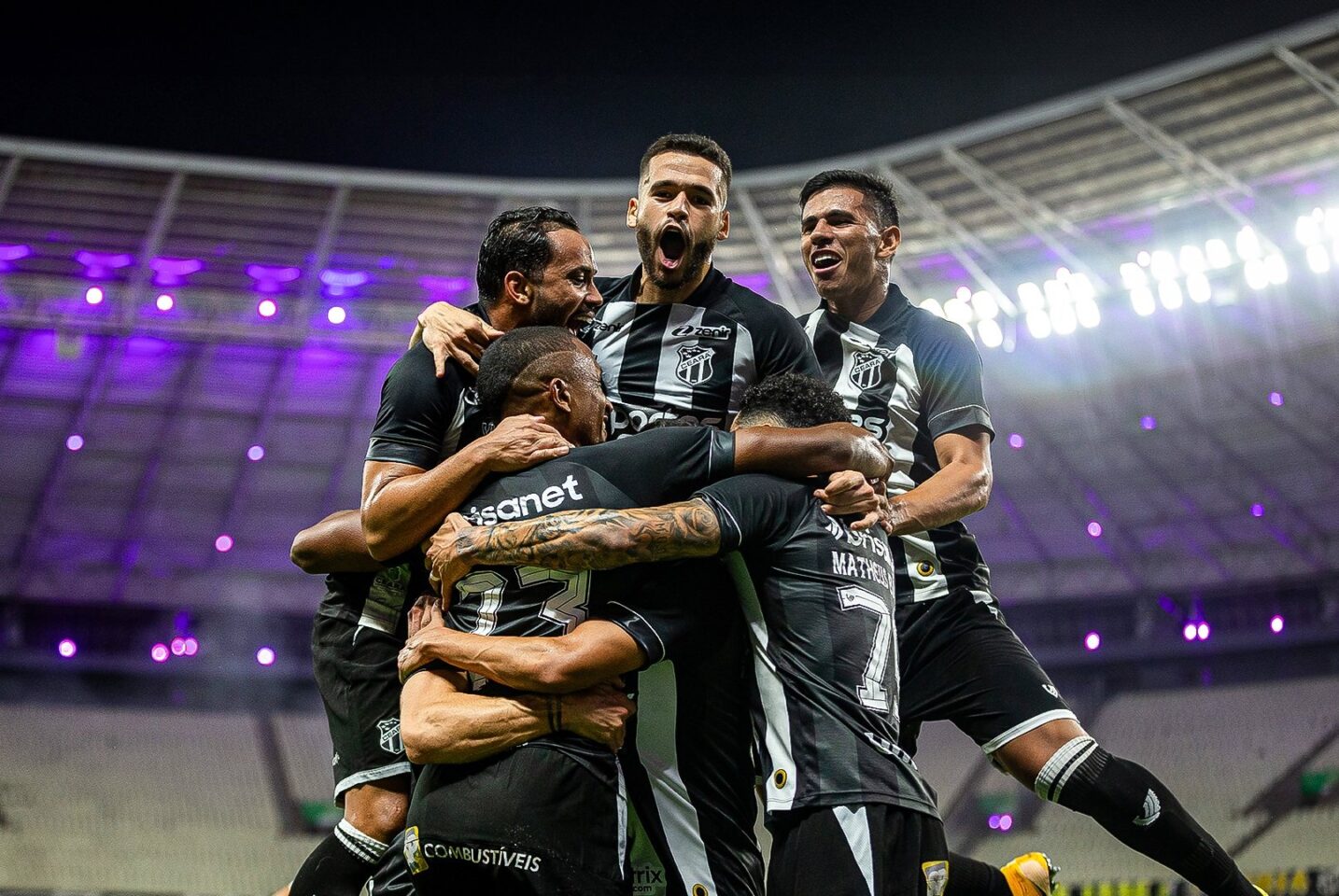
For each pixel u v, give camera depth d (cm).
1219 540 1728
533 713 266
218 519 1858
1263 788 1523
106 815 1572
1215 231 1753
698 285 351
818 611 284
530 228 333
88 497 1852
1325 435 1739
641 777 278
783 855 275
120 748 1677
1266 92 1700
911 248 1911
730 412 339
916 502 351
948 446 380
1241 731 1609
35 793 1589
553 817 261
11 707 1705
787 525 288
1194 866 339
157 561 1806
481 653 269
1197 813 1518
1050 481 1866
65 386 1964
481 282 341
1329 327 1795
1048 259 1836
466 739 265
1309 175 1697
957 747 1694
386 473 306
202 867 1514
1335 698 1603
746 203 1900
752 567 291
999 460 1902
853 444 298
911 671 376
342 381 2016
